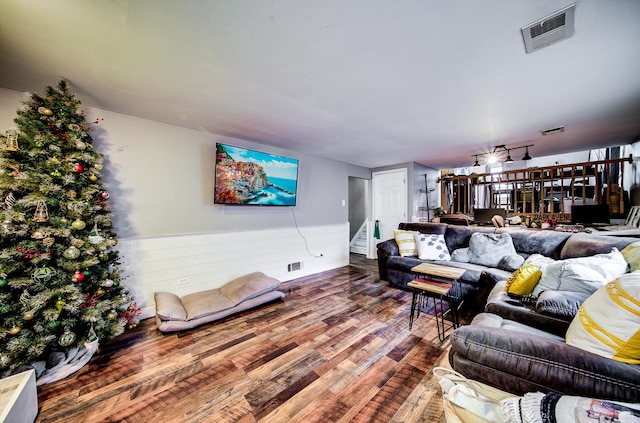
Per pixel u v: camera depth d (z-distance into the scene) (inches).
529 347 36.3
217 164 115.5
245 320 97.9
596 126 111.7
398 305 113.5
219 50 57.3
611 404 25.8
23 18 46.4
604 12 45.8
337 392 60.0
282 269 148.7
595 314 40.3
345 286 140.8
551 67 64.4
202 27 49.8
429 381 63.7
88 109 89.7
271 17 47.1
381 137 127.3
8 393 47.3
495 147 151.1
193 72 66.6
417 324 95.0
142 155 101.5
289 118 100.4
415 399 57.8
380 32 51.4
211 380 64.1
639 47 55.8
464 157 182.1
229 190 120.3
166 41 54.0
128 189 98.4
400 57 60.1
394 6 44.6
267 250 141.3
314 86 74.4
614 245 79.3
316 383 63.1
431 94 79.7
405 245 146.5
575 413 25.9
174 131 109.8
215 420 52.1
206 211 120.3
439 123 106.7
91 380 63.6
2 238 60.3
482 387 38.4
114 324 76.0
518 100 84.1
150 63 62.4
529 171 186.7
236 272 128.0
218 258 121.4
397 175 204.4
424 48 56.7
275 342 82.0
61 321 63.6
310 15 46.7
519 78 69.8
